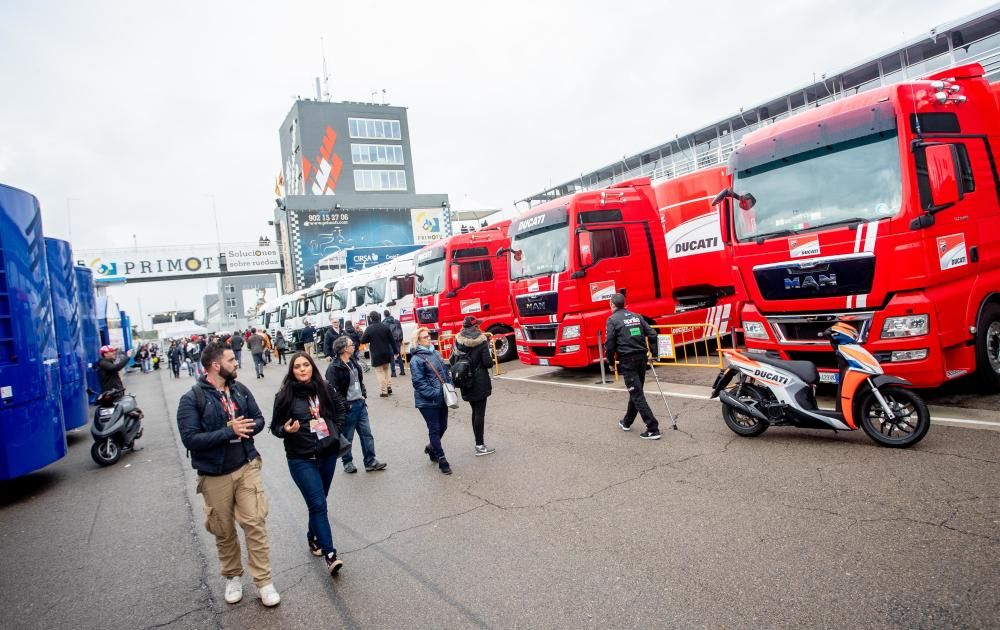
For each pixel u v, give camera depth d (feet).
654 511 14.94
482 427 22.04
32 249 23.09
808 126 22.41
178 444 32.27
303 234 160.45
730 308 38.78
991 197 22.03
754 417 19.84
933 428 18.69
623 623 10.20
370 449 21.75
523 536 14.35
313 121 203.31
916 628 9.19
